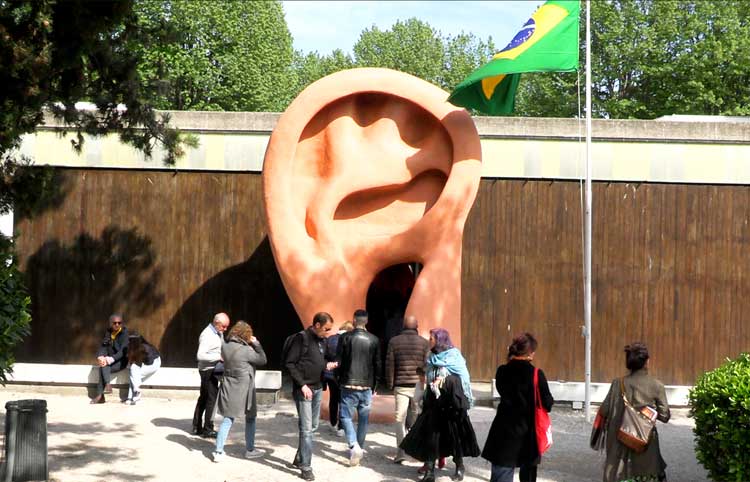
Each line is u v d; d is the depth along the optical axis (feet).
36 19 29.01
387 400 39.24
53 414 38.34
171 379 42.83
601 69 102.06
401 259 40.65
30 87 29.91
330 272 39.81
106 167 49.78
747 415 25.11
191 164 49.78
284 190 40.29
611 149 49.37
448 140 40.75
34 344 50.01
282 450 32.91
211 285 49.96
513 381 24.93
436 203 39.91
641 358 26.30
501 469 24.85
